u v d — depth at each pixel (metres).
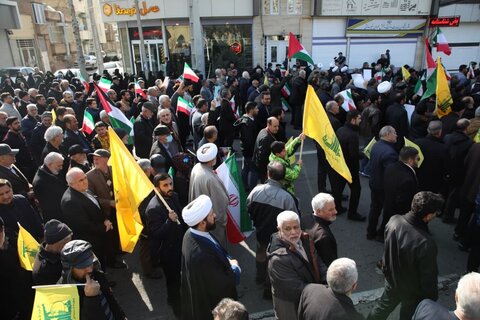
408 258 3.10
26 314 3.45
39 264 3.05
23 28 32.09
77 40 16.75
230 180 4.86
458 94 8.36
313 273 3.02
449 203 5.85
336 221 6.14
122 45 22.69
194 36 17.47
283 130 6.81
